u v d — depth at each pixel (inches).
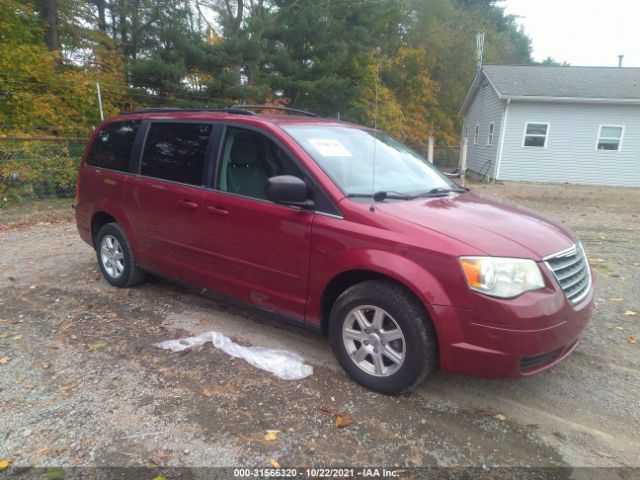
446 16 1334.9
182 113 169.6
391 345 118.7
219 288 154.0
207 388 123.7
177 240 163.0
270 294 138.9
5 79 470.0
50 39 588.7
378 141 163.3
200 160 155.3
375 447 102.8
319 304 128.3
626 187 722.8
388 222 116.1
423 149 1005.2
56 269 225.1
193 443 102.9
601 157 734.5
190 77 623.8
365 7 745.6
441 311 106.8
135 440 103.7
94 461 97.4
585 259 132.1
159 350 143.8
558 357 114.6
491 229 115.0
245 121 146.7
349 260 118.3
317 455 100.0
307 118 161.8
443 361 110.1
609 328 164.9
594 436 108.0
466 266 105.0
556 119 737.6
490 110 834.8
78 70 616.7
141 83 597.3
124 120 191.0
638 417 115.0
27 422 109.3
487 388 126.6
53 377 128.7
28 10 552.7
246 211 139.6
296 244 129.3
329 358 140.3
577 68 858.1
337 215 122.9
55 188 429.4
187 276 163.8
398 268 111.0
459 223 116.1
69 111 505.0
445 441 105.3
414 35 1242.0
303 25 682.2
